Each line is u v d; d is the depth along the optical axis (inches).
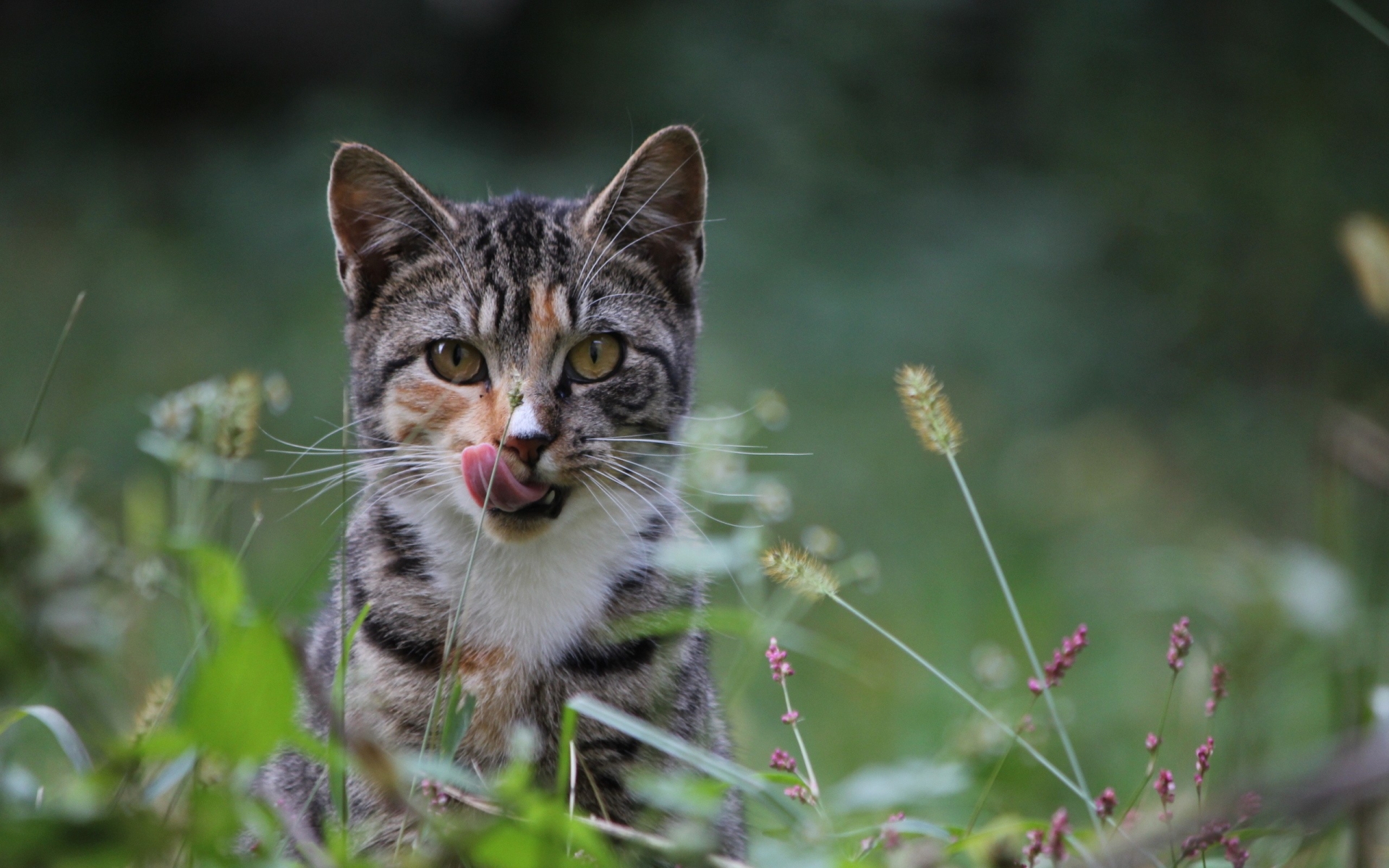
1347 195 614.9
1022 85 680.4
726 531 296.8
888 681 308.8
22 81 709.9
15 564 115.8
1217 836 129.5
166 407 195.3
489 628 177.9
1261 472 518.6
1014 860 129.6
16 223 628.7
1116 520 451.5
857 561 232.8
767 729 287.1
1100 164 654.5
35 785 138.6
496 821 112.8
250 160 653.9
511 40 737.6
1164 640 344.2
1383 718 142.5
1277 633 193.9
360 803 157.2
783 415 241.1
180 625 279.7
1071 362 574.2
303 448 193.5
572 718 127.9
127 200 650.8
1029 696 249.6
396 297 197.2
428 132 673.6
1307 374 597.9
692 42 663.1
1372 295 165.5
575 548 185.5
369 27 743.7
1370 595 183.6
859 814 197.8
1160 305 617.0
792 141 627.2
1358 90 637.9
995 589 373.1
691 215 210.2
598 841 107.8
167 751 100.7
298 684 176.7
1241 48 657.6
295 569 335.3
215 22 730.8
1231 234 630.5
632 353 196.9
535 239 195.9
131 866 102.0
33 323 530.3
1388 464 166.7
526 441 179.8
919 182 640.4
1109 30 669.3
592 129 700.0
